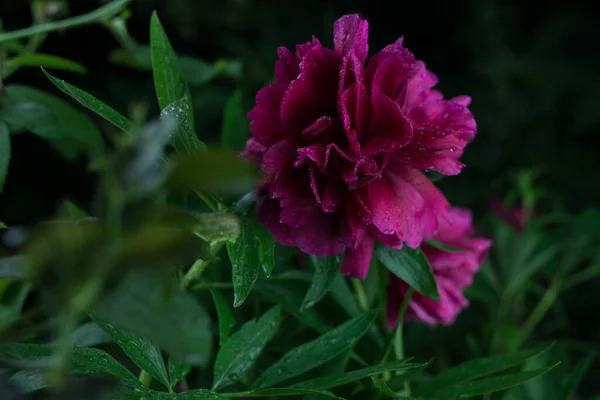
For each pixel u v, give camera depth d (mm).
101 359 630
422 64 707
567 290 1567
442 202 689
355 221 673
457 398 725
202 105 1476
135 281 530
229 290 774
